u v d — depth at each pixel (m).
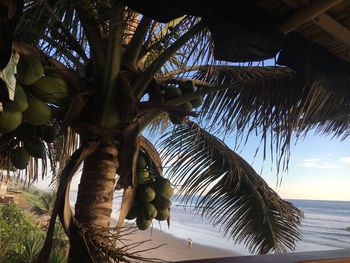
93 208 2.62
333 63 2.60
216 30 2.08
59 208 2.49
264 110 3.66
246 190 4.59
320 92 3.30
